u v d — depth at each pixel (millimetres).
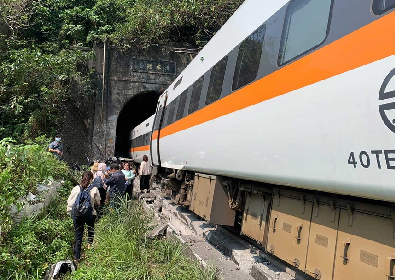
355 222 2854
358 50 2547
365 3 2596
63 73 17000
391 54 2230
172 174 9750
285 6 3930
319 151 2873
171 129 9586
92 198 6141
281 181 3602
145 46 19266
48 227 6141
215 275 4598
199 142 6648
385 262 2518
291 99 3367
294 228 3705
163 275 4996
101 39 18875
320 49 3027
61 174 9859
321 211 3311
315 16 3260
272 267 4812
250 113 4336
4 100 16234
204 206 6305
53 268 4918
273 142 3674
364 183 2395
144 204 10703
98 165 10406
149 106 27625
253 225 4953
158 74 19594
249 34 4844
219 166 5523
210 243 6688
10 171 6520
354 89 2508
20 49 17359
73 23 20891
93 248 6176
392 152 2156
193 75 7914
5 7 17328
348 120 2545
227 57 5625
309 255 3395
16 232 5383
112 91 19078
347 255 2895
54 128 17266
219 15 19875
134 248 5734
